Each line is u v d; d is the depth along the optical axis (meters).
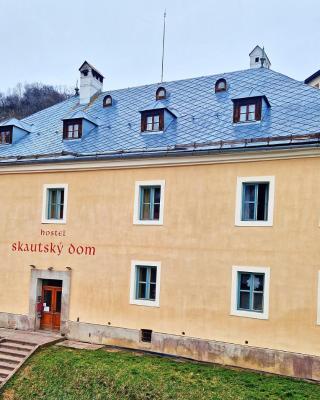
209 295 17.64
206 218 18.03
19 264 22.16
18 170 22.53
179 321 18.11
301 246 16.19
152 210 19.44
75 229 20.94
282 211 16.62
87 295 20.31
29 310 21.58
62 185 21.48
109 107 25.72
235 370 16.41
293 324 16.02
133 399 14.55
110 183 20.34
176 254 18.48
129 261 19.48
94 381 15.69
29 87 97.75
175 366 16.66
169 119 21.06
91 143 21.95
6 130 25.11
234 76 23.47
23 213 22.33
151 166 19.38
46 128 25.73
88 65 28.09
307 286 15.95
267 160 17.03
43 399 15.42
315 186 16.19
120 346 19.25
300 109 18.59
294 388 14.56
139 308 19.05
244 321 16.88
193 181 18.45
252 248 17.02
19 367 17.27
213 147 17.92
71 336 20.41
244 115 19.06
